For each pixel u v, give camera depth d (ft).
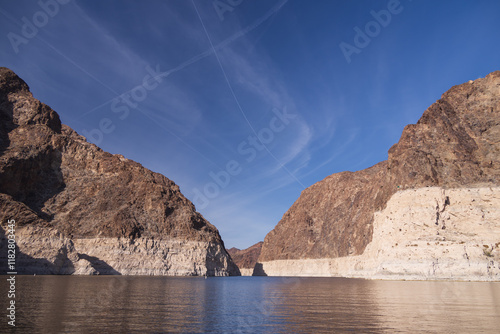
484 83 265.13
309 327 56.54
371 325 57.98
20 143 328.29
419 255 202.28
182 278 263.90
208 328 55.47
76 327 52.49
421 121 273.33
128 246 303.68
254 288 159.84
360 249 347.97
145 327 54.44
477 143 240.53
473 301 92.84
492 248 190.39
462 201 213.25
